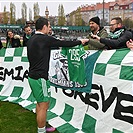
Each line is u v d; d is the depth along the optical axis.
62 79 4.93
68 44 3.88
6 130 4.39
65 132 4.17
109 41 4.02
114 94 3.74
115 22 4.49
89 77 4.24
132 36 4.24
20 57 6.48
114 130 3.66
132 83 3.46
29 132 4.28
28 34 7.29
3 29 51.94
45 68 3.76
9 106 5.81
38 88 3.72
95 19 4.68
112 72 3.80
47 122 4.62
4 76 6.85
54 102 5.18
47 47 3.76
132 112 3.42
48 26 3.90
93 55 4.21
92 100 4.18
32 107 5.57
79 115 4.42
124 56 3.70
